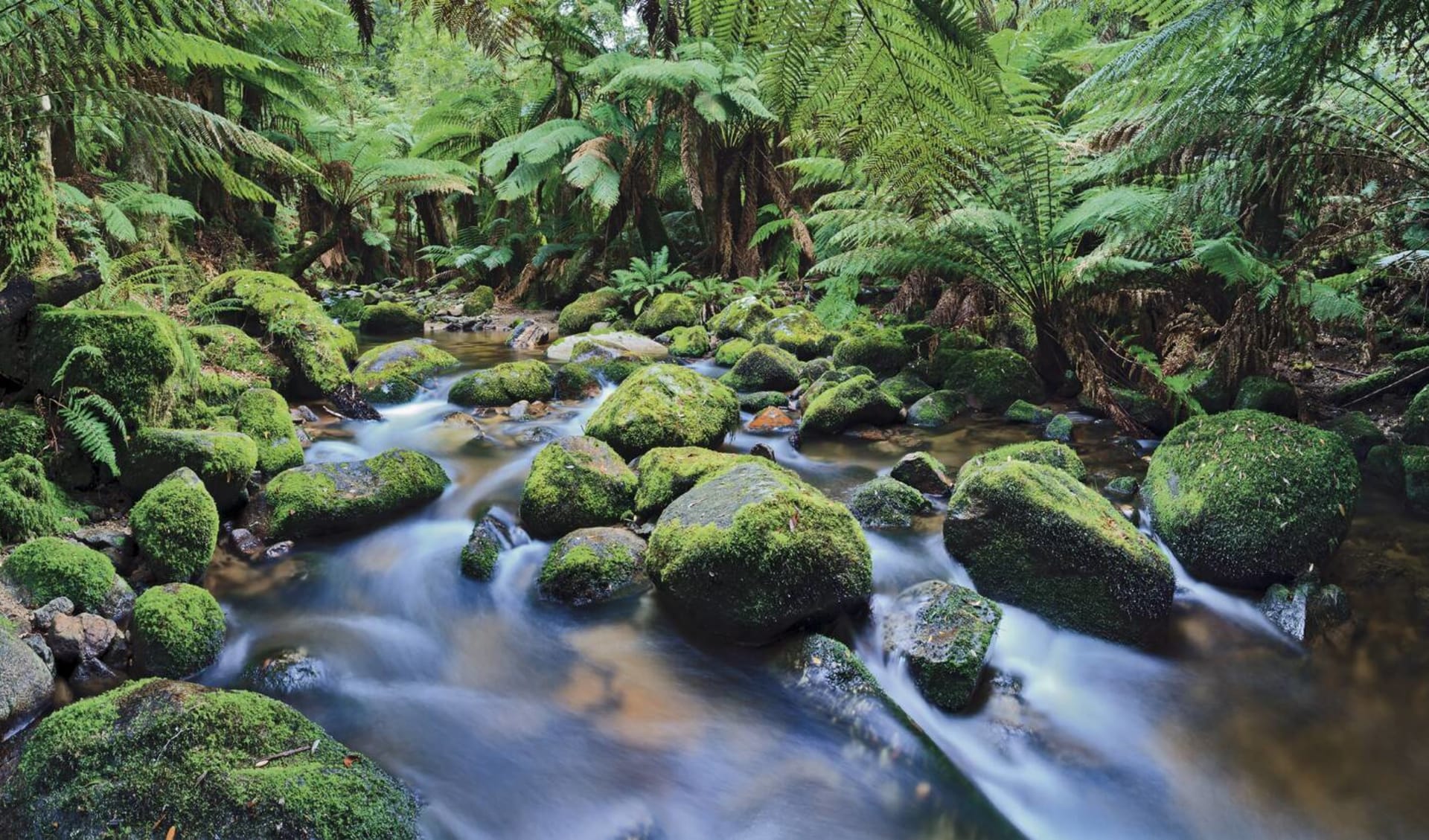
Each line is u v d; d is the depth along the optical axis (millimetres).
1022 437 5266
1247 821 2266
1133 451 4867
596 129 11070
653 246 11609
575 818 2271
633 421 4805
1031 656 2959
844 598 3021
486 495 4336
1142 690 2781
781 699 2738
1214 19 2748
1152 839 2234
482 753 2498
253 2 2617
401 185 12500
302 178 11867
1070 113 7551
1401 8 2361
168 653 2684
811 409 5504
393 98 17094
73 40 2949
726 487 3350
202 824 1888
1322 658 2844
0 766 2162
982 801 2363
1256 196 4887
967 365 6188
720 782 2412
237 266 10906
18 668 2373
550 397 6391
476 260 13234
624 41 9523
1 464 3207
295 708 2666
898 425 5664
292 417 5492
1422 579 3141
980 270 5832
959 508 3393
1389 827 2207
